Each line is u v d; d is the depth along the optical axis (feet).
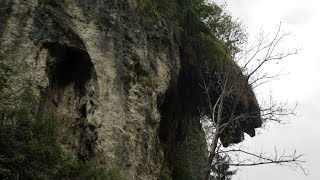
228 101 78.33
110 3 60.39
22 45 50.01
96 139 51.93
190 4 81.87
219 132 61.31
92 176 42.45
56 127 41.96
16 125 38.60
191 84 81.97
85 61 55.11
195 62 80.48
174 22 73.67
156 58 65.57
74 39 54.19
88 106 53.72
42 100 48.78
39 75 49.55
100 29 57.93
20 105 41.45
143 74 60.49
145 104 58.39
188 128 82.23
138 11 64.85
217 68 79.10
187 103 81.82
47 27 52.34
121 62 57.77
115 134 53.21
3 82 40.40
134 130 55.57
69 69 55.06
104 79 55.36
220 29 85.92
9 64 48.08
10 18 50.85
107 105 54.19
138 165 54.44
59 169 39.96
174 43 71.31
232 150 60.29
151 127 58.95
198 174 71.15
